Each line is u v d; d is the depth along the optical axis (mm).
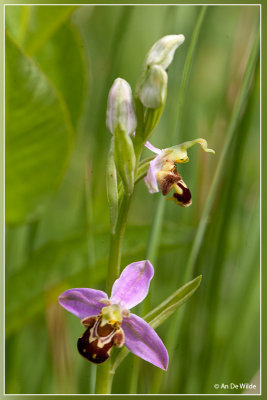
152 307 434
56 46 417
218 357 422
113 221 366
